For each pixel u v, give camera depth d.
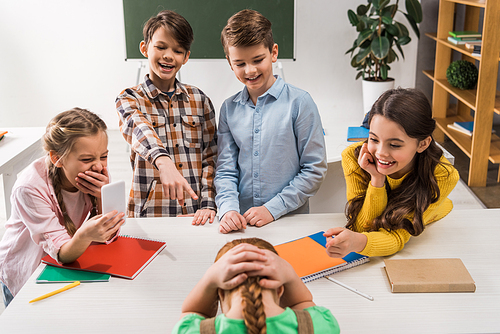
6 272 1.24
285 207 1.42
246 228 1.36
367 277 1.11
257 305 0.67
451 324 0.93
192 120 1.61
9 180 2.15
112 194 1.13
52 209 1.21
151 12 3.82
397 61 4.27
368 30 3.61
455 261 1.13
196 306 0.81
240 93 1.51
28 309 1.00
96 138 1.14
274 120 1.45
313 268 1.12
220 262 0.77
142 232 1.35
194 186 1.62
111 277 1.12
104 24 4.18
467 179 3.19
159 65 1.49
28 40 4.21
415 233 1.20
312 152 1.46
